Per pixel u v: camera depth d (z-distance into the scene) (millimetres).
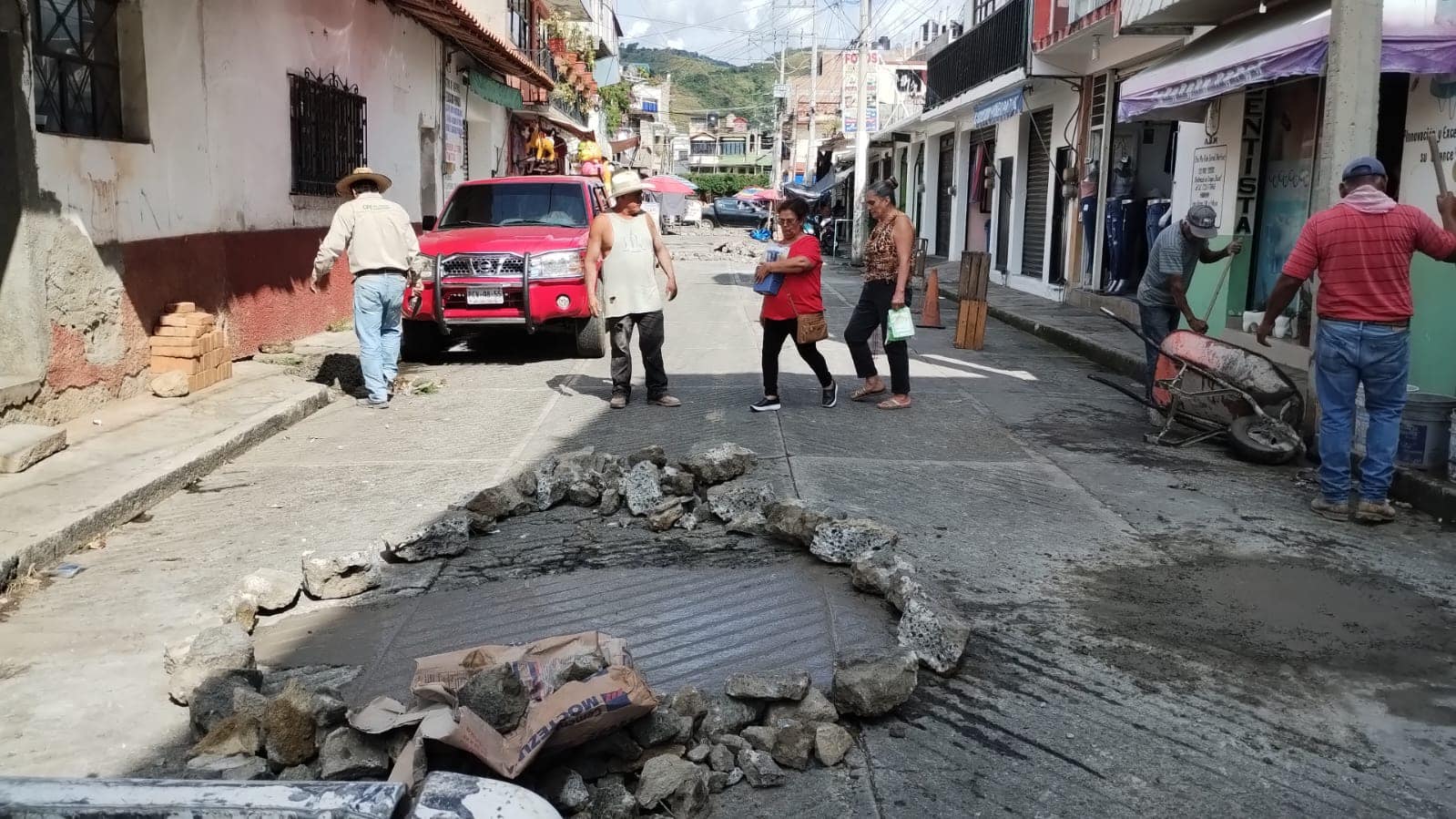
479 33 15289
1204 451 7480
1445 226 6121
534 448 7246
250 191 9922
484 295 10227
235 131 9531
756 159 110312
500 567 5047
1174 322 8398
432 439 7562
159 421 7305
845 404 8797
